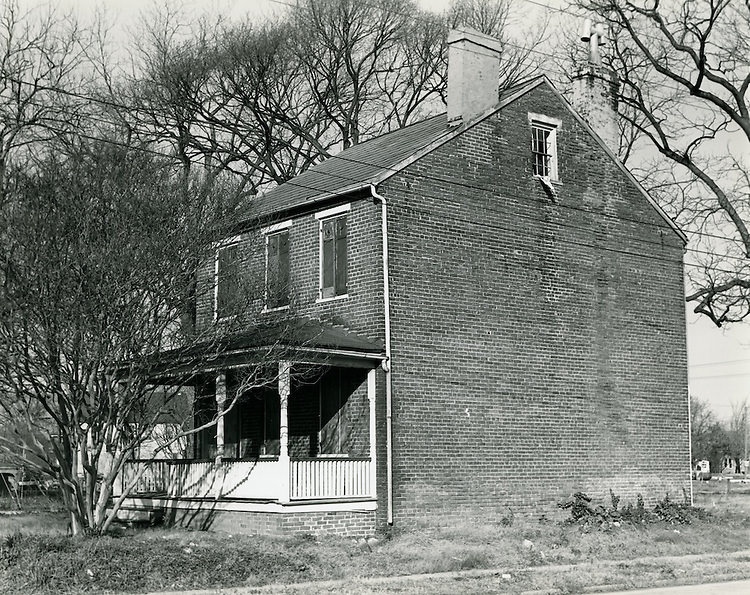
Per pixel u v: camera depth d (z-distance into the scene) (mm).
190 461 24891
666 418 29781
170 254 19547
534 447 26547
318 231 26438
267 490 22469
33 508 31750
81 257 18266
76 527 20172
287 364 22281
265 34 45719
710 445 95312
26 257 18000
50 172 18828
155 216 19344
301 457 23500
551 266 27719
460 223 25984
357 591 16469
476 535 23172
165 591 16422
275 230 27688
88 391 19656
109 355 19312
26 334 18312
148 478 26453
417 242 25078
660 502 28656
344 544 21469
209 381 27250
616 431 28484
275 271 26594
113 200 18953
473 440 25344
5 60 33781
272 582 17547
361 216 25172
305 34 46812
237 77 45344
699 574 19484
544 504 26531
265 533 22234
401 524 23766
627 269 29531
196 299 21750
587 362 28094
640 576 18844
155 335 19953
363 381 24297
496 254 26578
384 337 24141
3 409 21172
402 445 24062
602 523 26047
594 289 28609
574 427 27516
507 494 25812
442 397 24922
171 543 20078
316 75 47375
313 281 26406
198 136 44938
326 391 25453
